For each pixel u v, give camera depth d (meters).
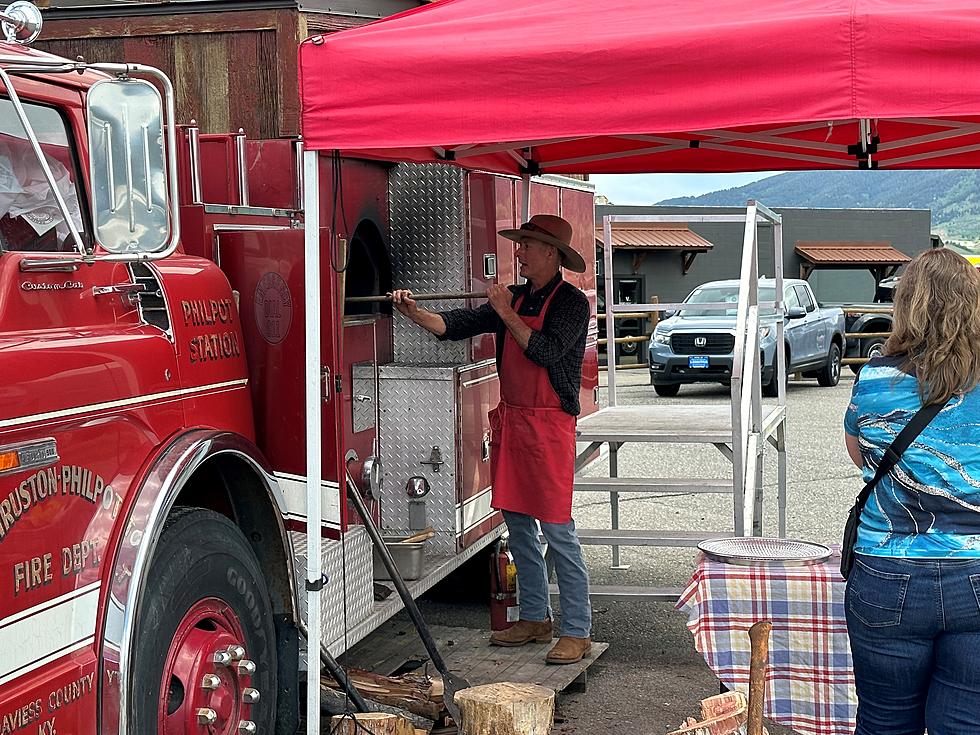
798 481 10.78
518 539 5.22
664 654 5.67
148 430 3.15
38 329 2.79
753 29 3.26
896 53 3.18
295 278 3.82
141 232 2.69
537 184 6.53
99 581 2.89
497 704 3.98
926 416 3.05
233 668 3.35
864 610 3.14
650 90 3.35
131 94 2.66
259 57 5.12
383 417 5.23
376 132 3.54
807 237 28.11
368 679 4.45
